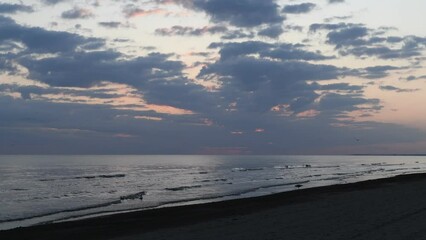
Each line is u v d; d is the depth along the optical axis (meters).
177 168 110.00
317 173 79.31
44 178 68.31
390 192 25.89
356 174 73.31
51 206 31.84
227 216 19.66
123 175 76.81
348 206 19.41
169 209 24.08
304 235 12.24
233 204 25.33
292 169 100.06
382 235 11.55
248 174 77.75
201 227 15.75
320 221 15.00
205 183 54.66
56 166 121.06
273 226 14.50
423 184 32.16
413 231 11.98
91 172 88.50
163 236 14.04
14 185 54.28
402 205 18.48
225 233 13.65
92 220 20.38
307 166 120.50
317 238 11.63
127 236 15.04
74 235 16.22
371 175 69.06
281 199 26.62
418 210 16.52
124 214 22.47
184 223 18.05
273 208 21.34
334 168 105.38
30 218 24.95
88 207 29.89
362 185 35.47
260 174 77.19
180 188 46.78
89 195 41.06
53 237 16.00
